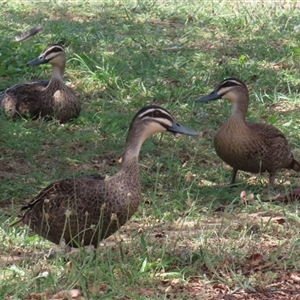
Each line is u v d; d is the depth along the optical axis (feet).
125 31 71.92
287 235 38.68
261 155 44.83
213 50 68.18
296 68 64.95
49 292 31.65
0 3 78.64
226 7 78.64
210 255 35.45
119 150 50.52
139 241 36.50
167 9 78.02
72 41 67.72
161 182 45.80
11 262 35.12
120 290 31.91
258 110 56.95
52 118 54.65
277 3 80.02
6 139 50.42
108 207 34.45
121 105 57.36
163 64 63.72
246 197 42.60
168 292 32.32
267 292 32.99
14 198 42.91
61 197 34.91
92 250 34.55
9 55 64.64
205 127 54.44
